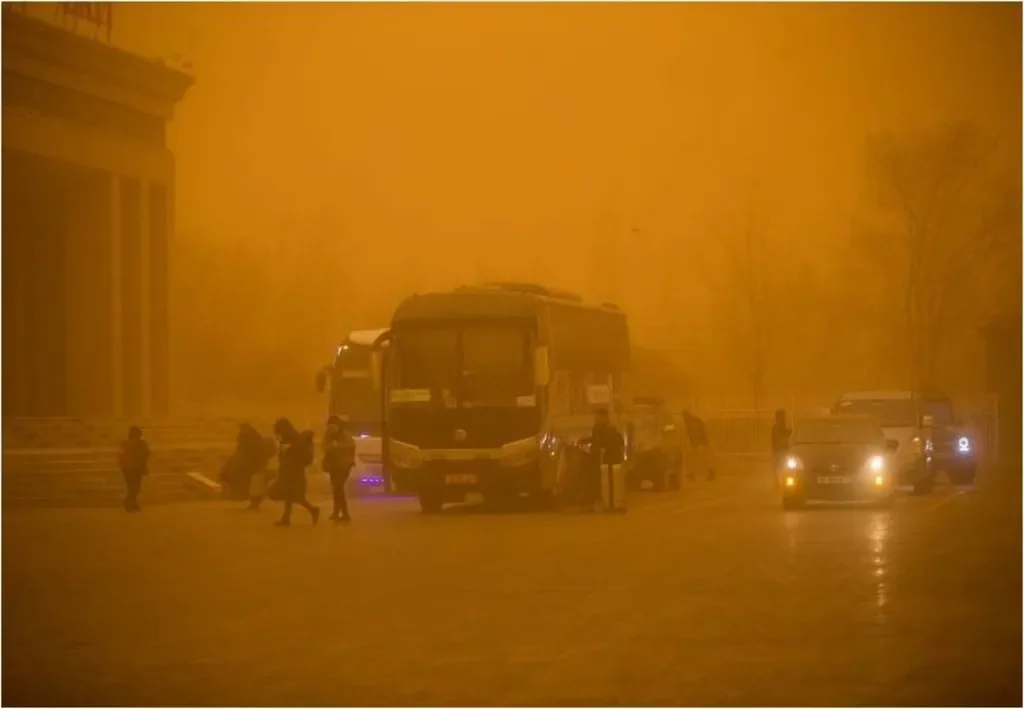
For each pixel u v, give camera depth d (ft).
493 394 102.99
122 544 82.53
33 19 173.99
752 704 33.78
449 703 34.27
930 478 119.03
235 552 76.28
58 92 183.01
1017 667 38.63
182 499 129.90
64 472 127.75
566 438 110.11
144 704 34.94
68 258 195.21
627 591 56.03
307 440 96.27
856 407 118.42
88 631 47.57
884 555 68.95
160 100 203.00
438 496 107.34
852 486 101.09
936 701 34.14
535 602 52.95
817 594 54.39
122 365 196.24
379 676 38.11
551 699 34.58
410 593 56.18
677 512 102.99
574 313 115.24
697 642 43.14
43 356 195.62
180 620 49.83
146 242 198.90
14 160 179.63
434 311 104.42
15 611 52.70
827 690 35.47
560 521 96.07
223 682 37.70
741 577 60.39
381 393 104.78
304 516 108.06
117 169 192.54
